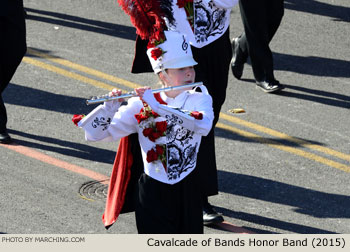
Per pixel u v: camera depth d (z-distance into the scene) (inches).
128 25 1460.4
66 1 1574.8
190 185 637.9
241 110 1123.3
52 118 1073.5
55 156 965.2
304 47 1375.5
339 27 1464.1
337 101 1170.6
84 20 1473.9
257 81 1205.1
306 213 847.1
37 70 1238.9
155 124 621.0
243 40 1198.9
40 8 1526.8
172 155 625.6
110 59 1300.4
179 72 624.7
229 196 883.4
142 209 636.7
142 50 821.2
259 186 906.7
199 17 789.9
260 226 820.6
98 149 991.0
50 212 832.3
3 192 869.2
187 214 637.3
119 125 630.5
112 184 676.1
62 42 1363.2
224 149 1002.1
